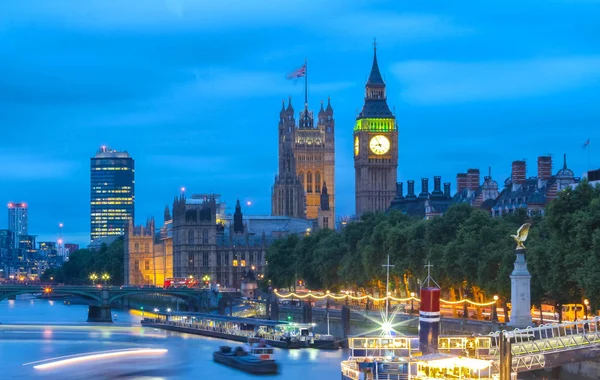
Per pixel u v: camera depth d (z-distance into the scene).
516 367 168.38
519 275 192.88
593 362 181.88
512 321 193.62
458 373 165.38
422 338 183.75
